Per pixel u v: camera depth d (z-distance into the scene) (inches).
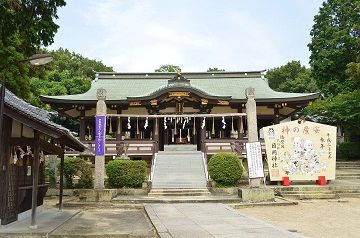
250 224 400.8
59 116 1503.4
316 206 595.5
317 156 777.6
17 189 417.1
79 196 655.1
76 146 511.5
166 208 549.6
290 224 426.9
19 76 719.1
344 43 1338.6
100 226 413.7
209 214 484.4
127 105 1100.5
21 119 355.9
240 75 1323.8
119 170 730.8
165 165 892.0
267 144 774.5
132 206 592.7
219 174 728.3
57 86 1475.1
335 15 1417.3
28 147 434.6
